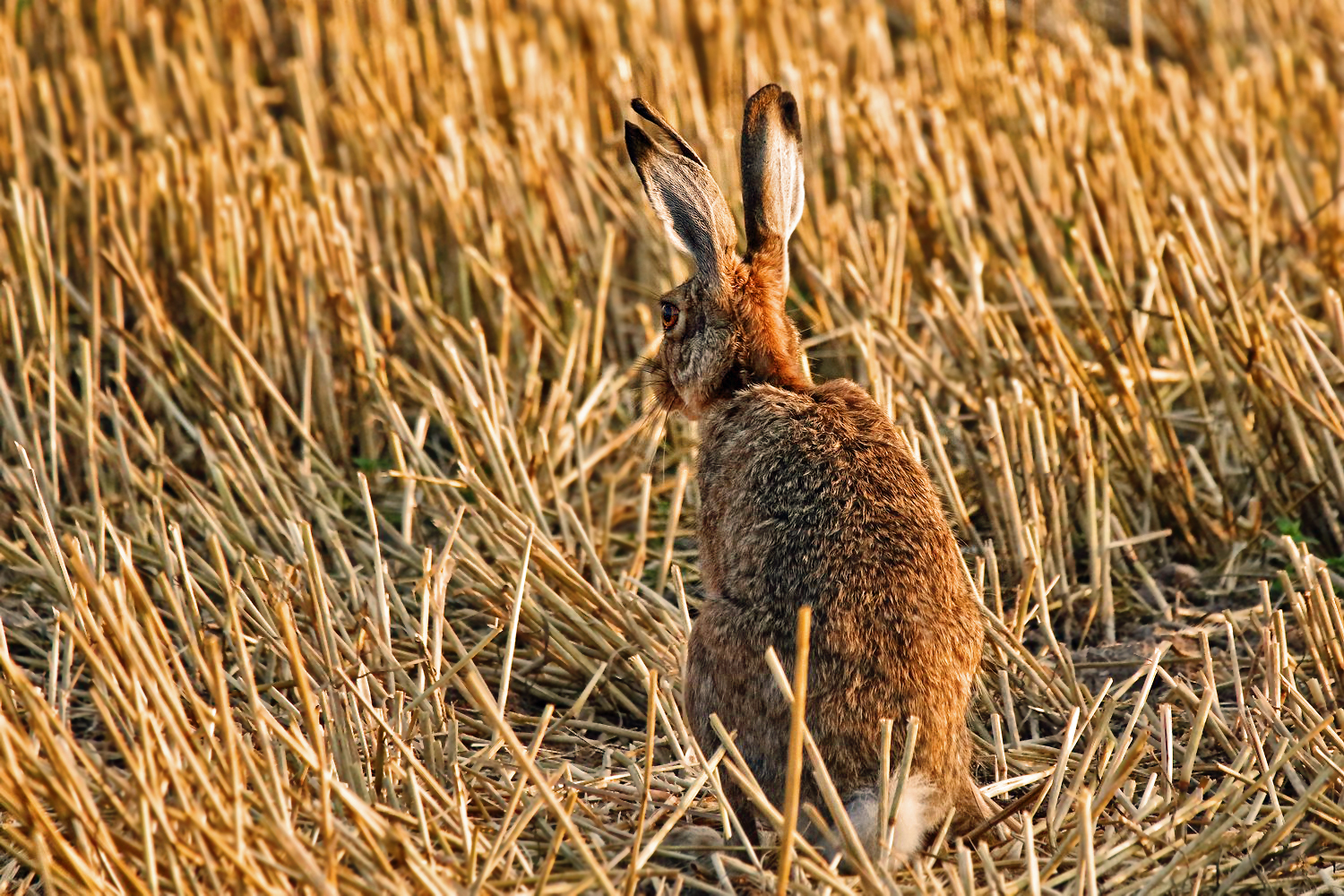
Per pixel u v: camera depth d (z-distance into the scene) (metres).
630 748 15.69
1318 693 14.67
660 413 16.91
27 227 22.61
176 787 11.20
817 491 13.12
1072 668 15.94
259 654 16.53
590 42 34.38
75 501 20.11
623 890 12.15
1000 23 34.06
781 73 30.28
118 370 21.81
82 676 16.67
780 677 11.83
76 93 31.05
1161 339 23.81
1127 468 20.14
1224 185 26.61
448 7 34.75
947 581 13.16
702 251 15.17
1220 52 34.59
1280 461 19.88
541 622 16.88
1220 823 12.74
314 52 32.66
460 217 25.31
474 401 19.42
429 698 14.91
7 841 12.30
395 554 18.80
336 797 12.03
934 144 28.66
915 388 21.47
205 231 24.98
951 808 12.95
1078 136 28.11
